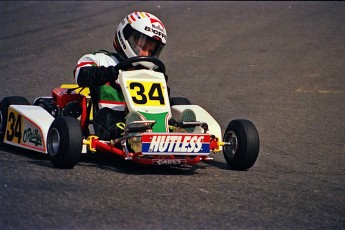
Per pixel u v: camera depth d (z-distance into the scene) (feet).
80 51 81.15
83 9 101.71
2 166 40.75
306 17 103.45
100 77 42.65
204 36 91.09
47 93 65.41
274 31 94.58
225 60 80.64
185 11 104.32
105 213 32.83
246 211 34.65
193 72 75.46
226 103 64.54
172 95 66.69
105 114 43.14
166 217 32.86
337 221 34.09
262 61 80.48
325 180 42.80
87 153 46.78
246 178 41.65
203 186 38.86
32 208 32.86
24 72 72.38
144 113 41.70
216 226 32.12
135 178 39.68
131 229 31.04
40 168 40.60
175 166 44.50
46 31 89.25
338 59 82.02
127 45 44.16
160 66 44.19
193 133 40.04
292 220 33.78
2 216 31.55
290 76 74.95
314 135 55.67
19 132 45.37
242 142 42.65
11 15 97.19
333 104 65.46
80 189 36.37
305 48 86.38
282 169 45.34
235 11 106.11
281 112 62.28
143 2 108.37
